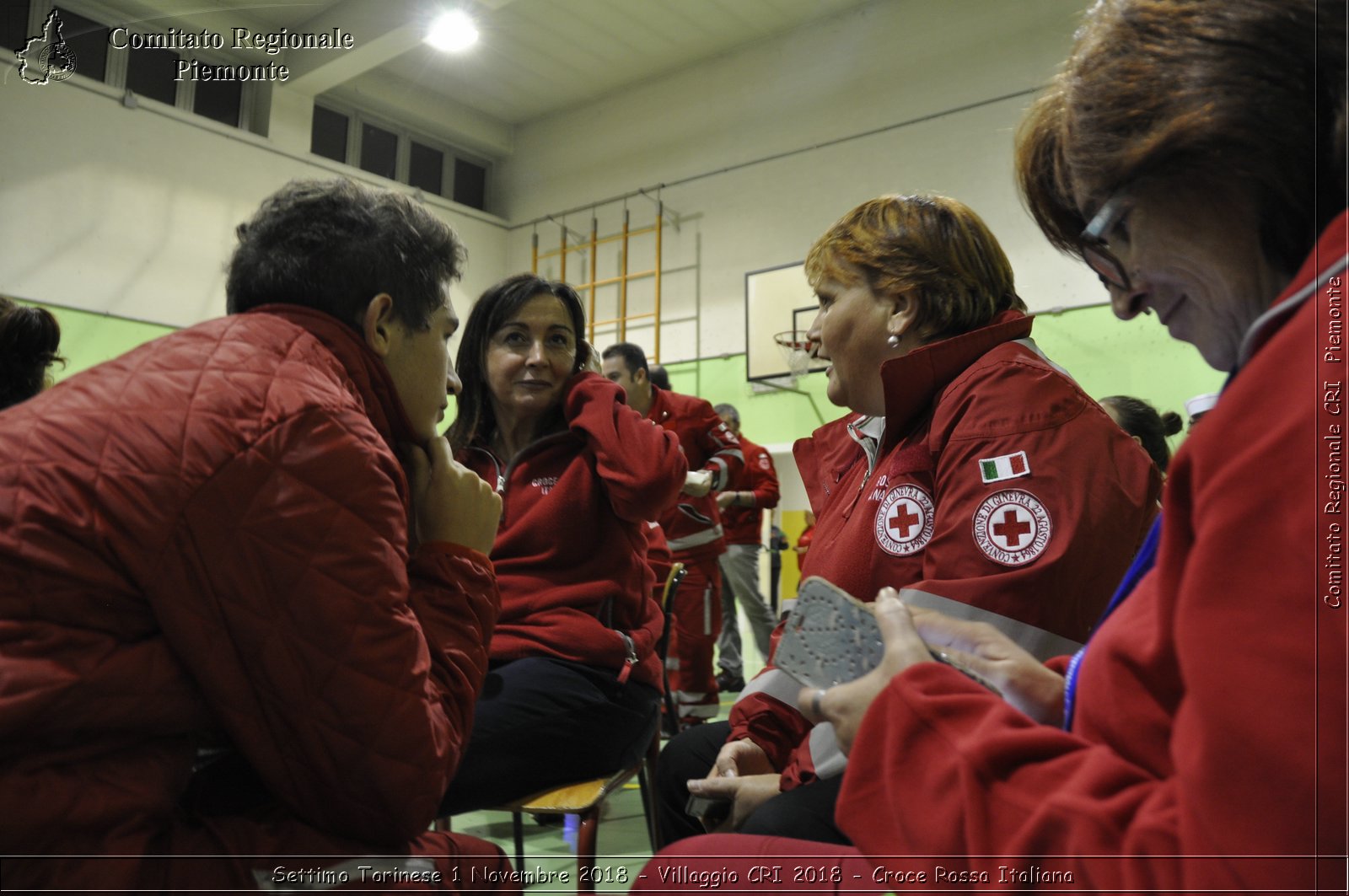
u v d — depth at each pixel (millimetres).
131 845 692
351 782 749
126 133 7516
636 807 2729
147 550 698
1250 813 381
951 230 1136
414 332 959
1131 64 538
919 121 7809
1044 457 945
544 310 1760
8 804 651
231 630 718
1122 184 553
